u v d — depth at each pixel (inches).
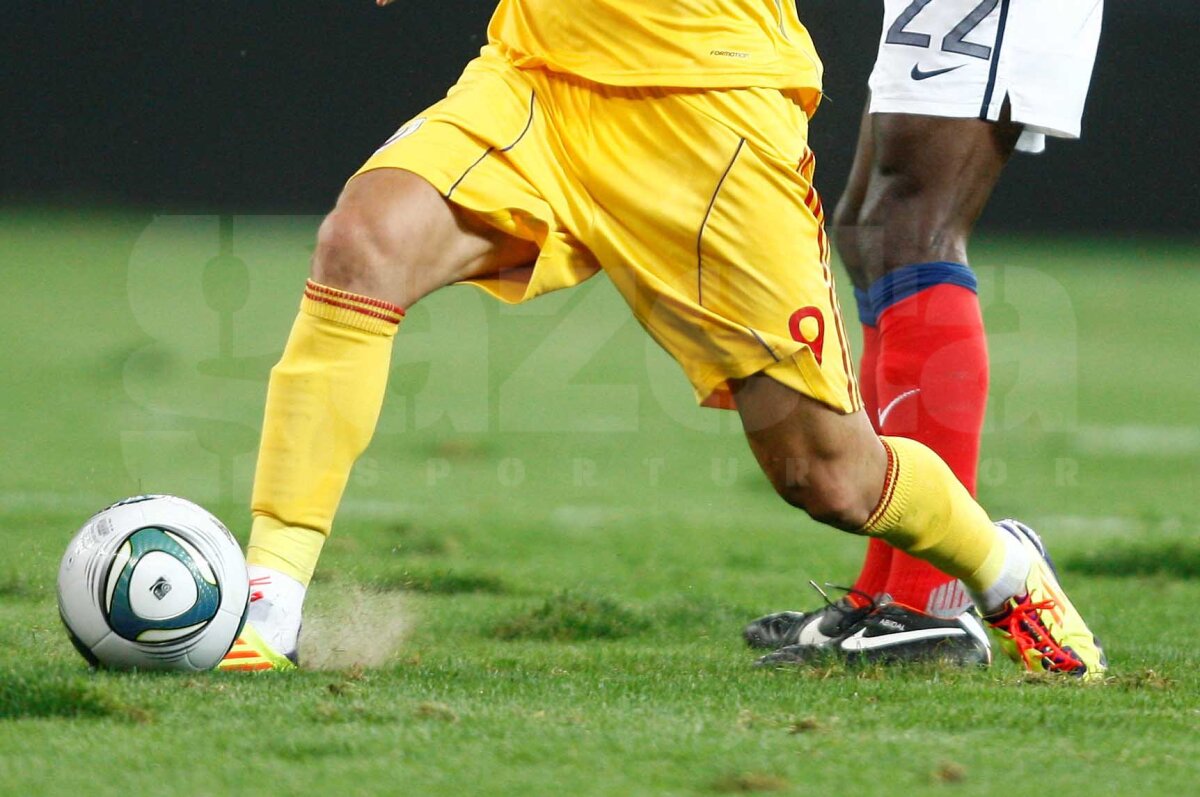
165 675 463.5
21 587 738.2
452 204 498.9
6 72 3174.2
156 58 3115.2
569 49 512.1
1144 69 3250.5
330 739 371.6
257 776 337.7
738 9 516.7
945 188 624.7
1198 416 1806.1
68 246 3014.3
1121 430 1704.0
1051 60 627.5
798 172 519.5
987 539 557.0
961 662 566.6
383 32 2979.8
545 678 490.9
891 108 627.2
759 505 1238.3
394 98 3004.4
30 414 1572.3
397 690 447.5
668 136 506.3
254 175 3107.8
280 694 430.9
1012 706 445.1
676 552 995.3
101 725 386.3
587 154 512.7
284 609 502.0
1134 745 392.2
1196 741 400.5
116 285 2610.7
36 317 2295.8
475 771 345.4
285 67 3034.0
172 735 374.3
